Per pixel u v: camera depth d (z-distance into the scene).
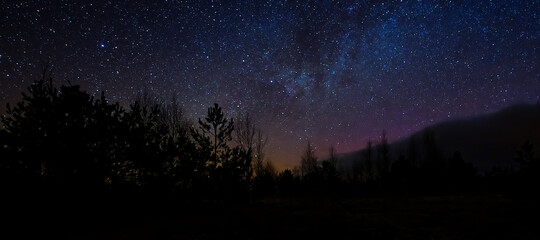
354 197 20.28
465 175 21.52
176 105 16.16
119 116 9.49
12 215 6.76
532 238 6.42
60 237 6.33
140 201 9.51
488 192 17.89
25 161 7.30
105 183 9.12
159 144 10.52
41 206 7.28
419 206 12.84
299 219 9.46
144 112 11.12
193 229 7.50
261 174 20.20
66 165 7.63
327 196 21.78
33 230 6.52
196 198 11.30
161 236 6.67
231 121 12.86
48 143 7.43
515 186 11.08
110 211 8.47
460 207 11.54
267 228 8.00
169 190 10.41
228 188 11.97
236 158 12.55
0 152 7.05
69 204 7.68
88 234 6.67
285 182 25.61
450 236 6.88
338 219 9.35
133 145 9.41
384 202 15.49
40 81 8.07
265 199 18.86
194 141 12.37
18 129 7.39
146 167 9.84
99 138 8.47
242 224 8.45
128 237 6.48
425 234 7.17
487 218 8.59
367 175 31.52
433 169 23.34
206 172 11.91
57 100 7.80
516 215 8.55
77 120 8.07
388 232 7.50
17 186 7.13
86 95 8.39
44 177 7.63
